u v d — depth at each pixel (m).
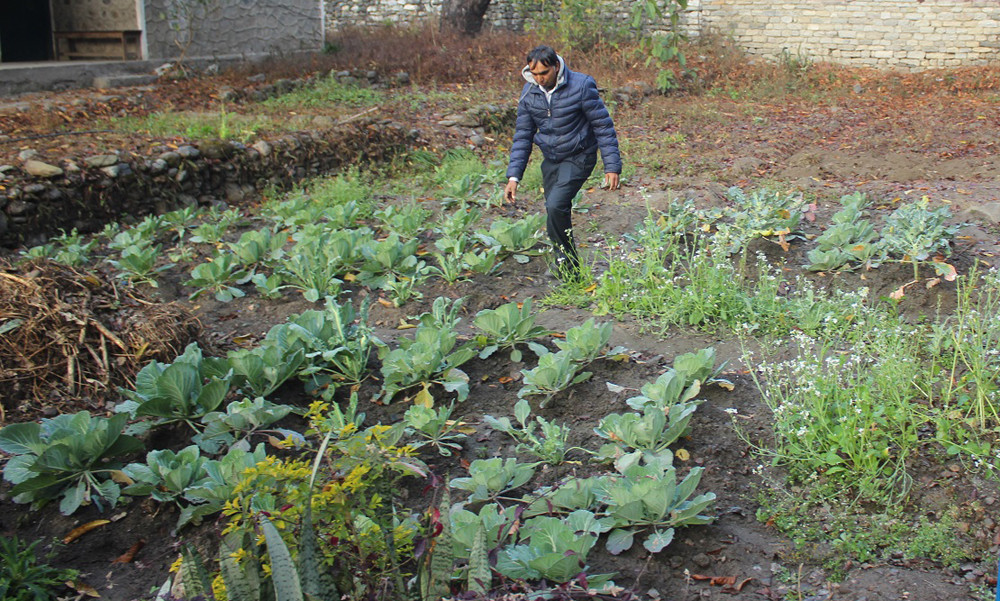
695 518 3.32
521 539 3.27
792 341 5.06
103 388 4.53
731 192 7.40
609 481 3.53
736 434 4.07
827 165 10.53
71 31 14.94
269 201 9.13
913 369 4.23
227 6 15.85
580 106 5.90
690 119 13.95
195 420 4.26
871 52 19.28
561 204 6.14
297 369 4.66
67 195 8.05
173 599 3.13
